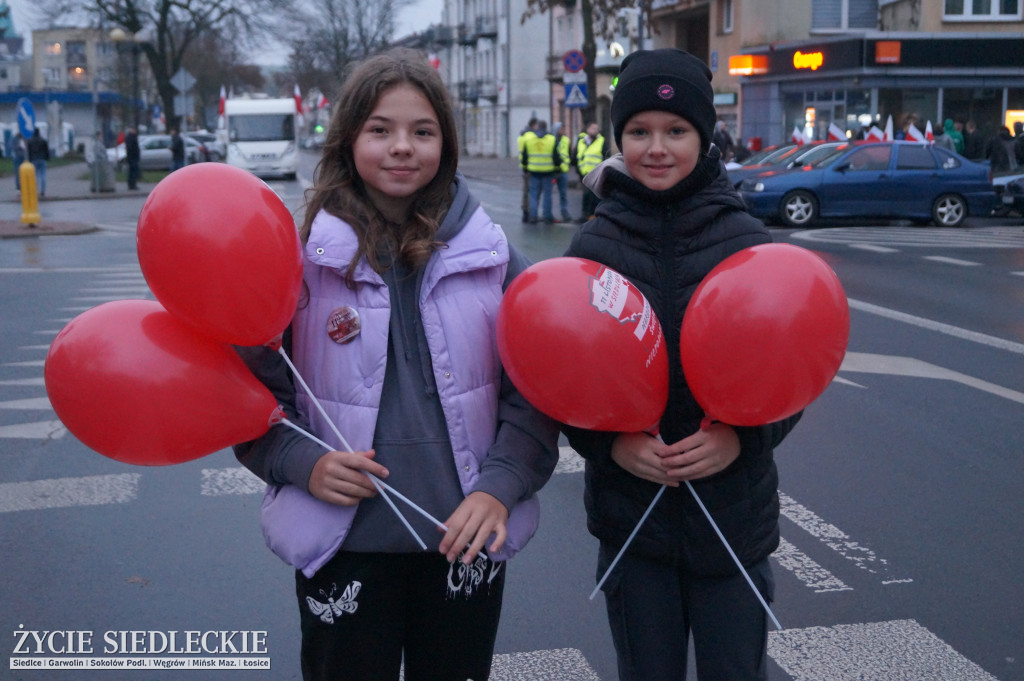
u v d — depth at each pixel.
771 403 2.20
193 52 73.56
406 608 2.36
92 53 99.69
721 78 35.91
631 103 2.39
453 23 80.25
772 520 2.49
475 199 2.39
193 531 4.75
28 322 9.91
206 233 2.00
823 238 16.95
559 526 4.82
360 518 2.22
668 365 2.37
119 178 38.09
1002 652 3.58
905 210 19.12
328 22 64.94
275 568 4.33
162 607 3.98
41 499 5.17
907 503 5.08
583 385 2.17
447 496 2.25
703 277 2.43
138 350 2.05
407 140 2.23
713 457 2.31
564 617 3.89
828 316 2.16
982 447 5.99
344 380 2.24
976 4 28.95
